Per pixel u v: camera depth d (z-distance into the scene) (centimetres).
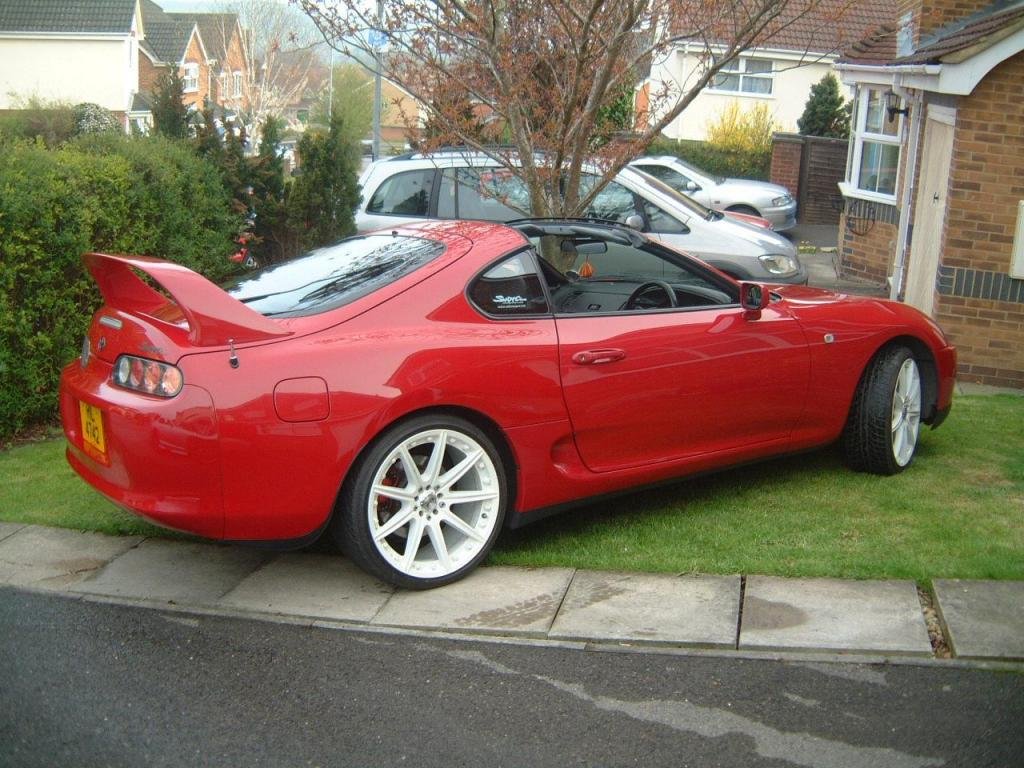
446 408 443
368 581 464
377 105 1555
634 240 534
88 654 399
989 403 775
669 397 502
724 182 1759
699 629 409
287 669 388
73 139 841
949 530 500
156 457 397
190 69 5206
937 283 893
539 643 405
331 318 429
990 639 391
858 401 580
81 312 741
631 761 328
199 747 337
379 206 964
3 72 4372
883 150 1404
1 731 345
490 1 623
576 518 536
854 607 422
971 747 331
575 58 667
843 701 360
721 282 535
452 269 457
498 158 697
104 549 501
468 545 459
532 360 459
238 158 1004
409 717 355
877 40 1494
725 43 739
